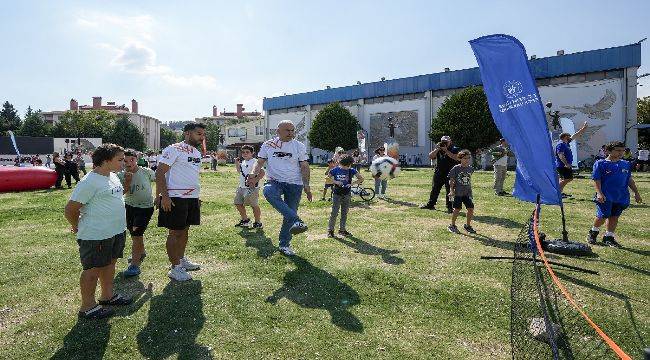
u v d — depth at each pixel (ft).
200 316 11.90
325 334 10.80
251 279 15.19
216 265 17.10
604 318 11.76
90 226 11.44
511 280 14.92
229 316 11.90
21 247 20.15
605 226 24.90
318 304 12.82
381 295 13.55
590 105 118.42
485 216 28.86
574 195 39.83
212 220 27.91
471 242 21.04
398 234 23.08
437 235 22.77
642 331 10.94
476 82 142.51
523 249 18.99
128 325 11.30
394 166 38.83
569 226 24.94
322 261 17.51
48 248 19.94
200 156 15.90
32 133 249.96
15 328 11.15
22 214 30.78
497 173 41.50
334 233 23.54
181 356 9.65
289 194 18.84
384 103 166.71
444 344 10.28
